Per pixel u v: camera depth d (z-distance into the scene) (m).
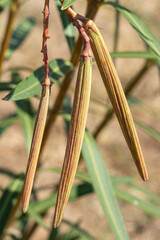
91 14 0.64
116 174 2.38
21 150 2.41
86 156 0.67
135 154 0.47
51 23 3.22
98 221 2.09
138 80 0.93
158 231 2.10
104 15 3.45
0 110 2.49
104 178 0.67
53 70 0.58
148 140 2.65
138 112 2.73
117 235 0.64
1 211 0.77
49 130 0.75
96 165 0.67
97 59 0.47
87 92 0.47
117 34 0.86
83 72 0.47
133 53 0.69
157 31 3.27
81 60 0.47
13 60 2.82
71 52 0.69
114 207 0.66
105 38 3.20
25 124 0.74
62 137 2.50
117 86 0.47
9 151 2.38
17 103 0.76
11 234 0.86
